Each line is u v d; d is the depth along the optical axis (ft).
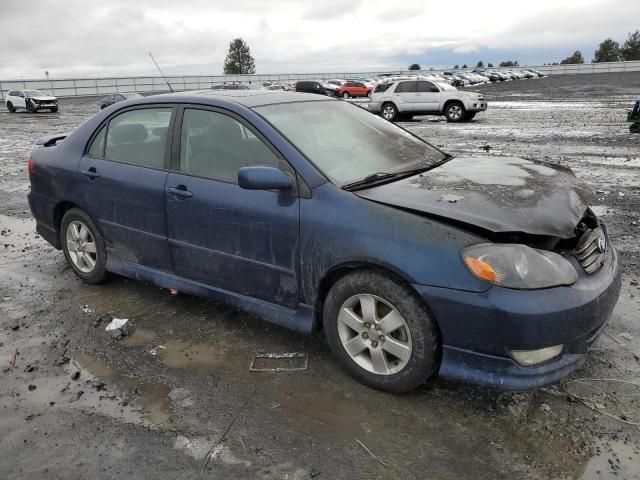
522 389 8.45
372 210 9.36
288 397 9.73
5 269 16.88
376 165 11.30
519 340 8.18
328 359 10.97
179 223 12.05
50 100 112.37
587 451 8.16
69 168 14.46
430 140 47.67
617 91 120.78
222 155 11.55
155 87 226.17
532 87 155.84
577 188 10.68
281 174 10.03
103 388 10.19
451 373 8.89
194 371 10.68
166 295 14.39
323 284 10.30
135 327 12.64
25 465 8.23
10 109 116.78
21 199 27.89
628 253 16.83
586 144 41.73
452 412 9.16
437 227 8.80
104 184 13.56
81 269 15.15
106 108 14.32
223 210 11.13
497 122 64.95
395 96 72.38
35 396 10.00
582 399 9.38
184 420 9.17
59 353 11.53
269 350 11.42
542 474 7.74
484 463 7.98
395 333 9.43
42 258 17.90
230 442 8.59
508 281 8.22
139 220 12.94
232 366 10.82
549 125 57.67
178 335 12.19
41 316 13.37
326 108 12.90
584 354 8.87
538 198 9.62
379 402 9.50
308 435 8.70
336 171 10.50
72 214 14.83
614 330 11.83
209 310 13.41
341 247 9.50
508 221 8.68
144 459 8.27
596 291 8.75
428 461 8.05
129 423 9.14
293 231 10.17
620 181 27.58
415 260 8.75
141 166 12.93
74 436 8.84
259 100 12.09
